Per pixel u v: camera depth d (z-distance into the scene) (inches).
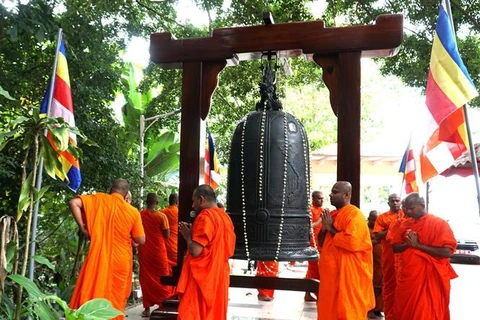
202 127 202.7
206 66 201.9
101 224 204.5
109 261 203.5
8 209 264.4
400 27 180.1
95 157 314.5
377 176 628.1
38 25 259.9
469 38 362.9
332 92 188.1
